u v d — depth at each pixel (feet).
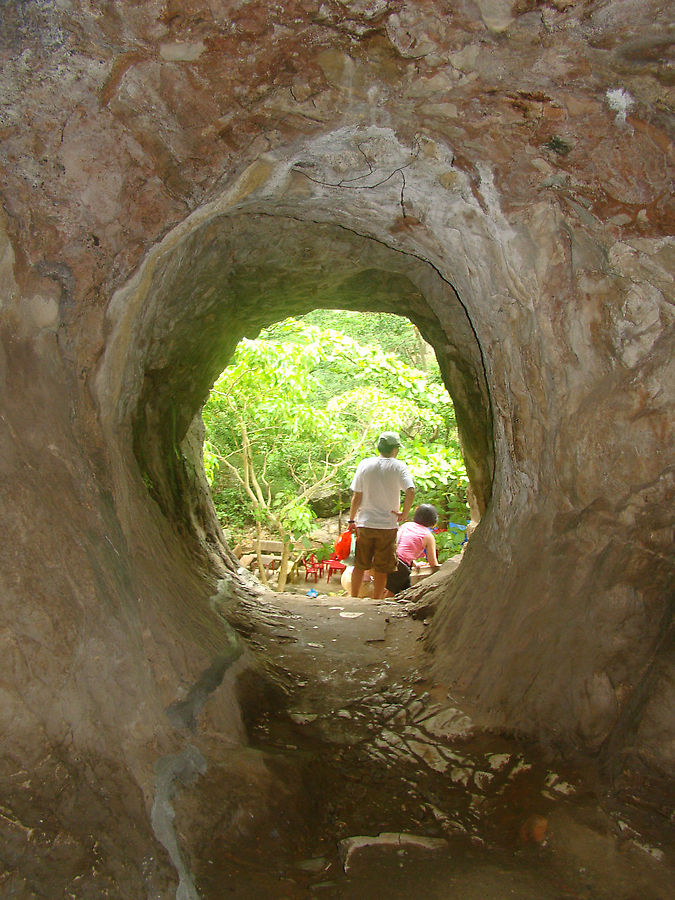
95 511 8.33
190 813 7.45
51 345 8.16
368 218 11.37
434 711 11.34
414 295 16.89
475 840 8.04
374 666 14.03
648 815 7.74
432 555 21.83
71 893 5.75
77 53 6.67
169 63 6.97
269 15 6.62
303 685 12.92
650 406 8.66
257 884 6.96
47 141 7.20
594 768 8.71
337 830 8.41
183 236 9.42
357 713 11.72
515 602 11.34
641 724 8.27
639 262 8.23
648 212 7.87
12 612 6.63
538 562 10.77
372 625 16.97
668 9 6.19
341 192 10.38
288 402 27.30
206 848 7.27
